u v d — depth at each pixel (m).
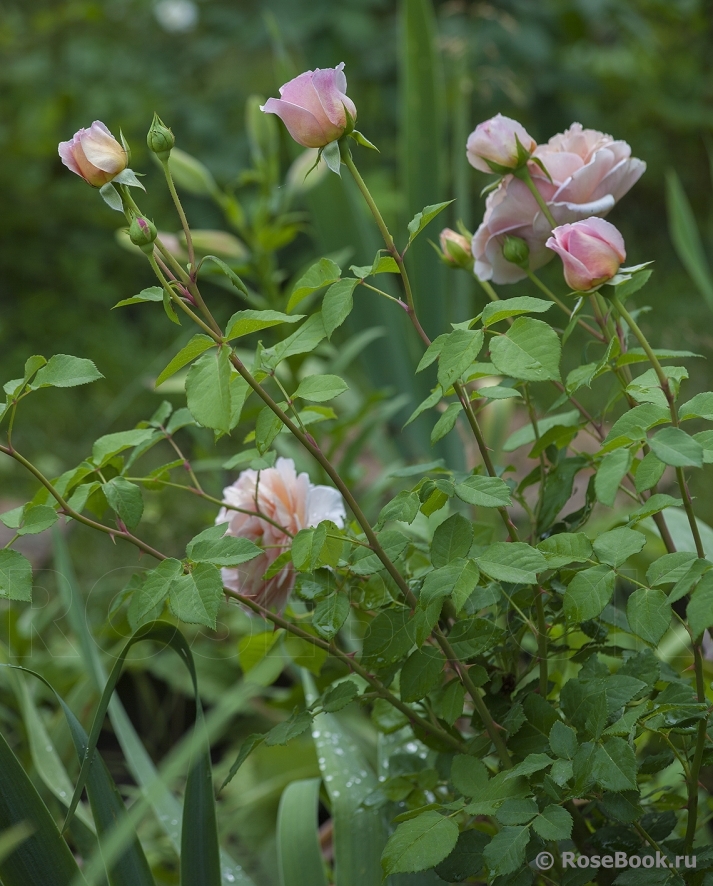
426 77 2.38
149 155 5.27
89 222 5.57
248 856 1.79
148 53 6.21
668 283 4.50
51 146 5.57
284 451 2.09
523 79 5.37
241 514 1.46
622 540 1.34
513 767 1.38
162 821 1.58
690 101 5.86
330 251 2.53
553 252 1.45
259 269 2.33
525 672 1.45
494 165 1.41
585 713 1.35
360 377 3.87
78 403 4.17
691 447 1.29
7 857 1.38
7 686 1.82
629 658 1.40
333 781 1.56
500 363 1.31
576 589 1.33
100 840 1.41
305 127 1.35
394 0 5.69
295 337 1.37
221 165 5.35
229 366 1.32
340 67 1.35
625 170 1.43
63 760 1.78
